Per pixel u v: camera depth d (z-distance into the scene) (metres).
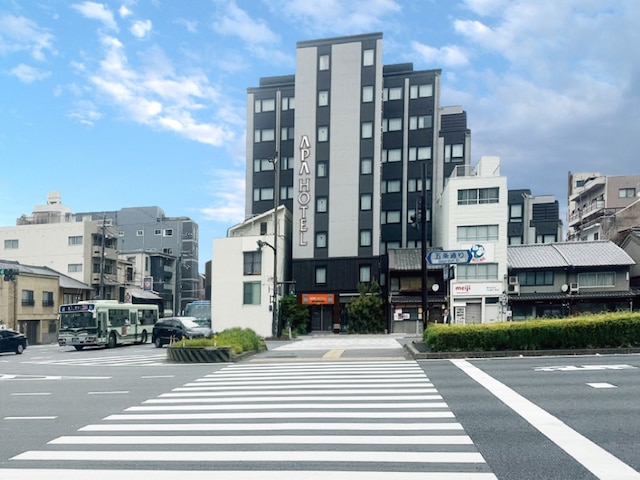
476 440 6.04
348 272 41.41
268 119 51.25
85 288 49.22
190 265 71.38
